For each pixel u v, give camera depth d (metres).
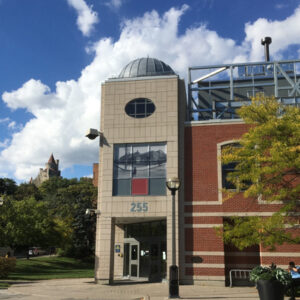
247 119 16.08
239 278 19.98
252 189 14.84
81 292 16.27
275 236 14.55
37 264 40.47
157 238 22.66
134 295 15.24
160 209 20.38
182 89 22.97
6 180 79.56
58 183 92.44
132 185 20.98
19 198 79.94
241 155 15.54
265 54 30.98
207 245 19.78
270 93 26.80
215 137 21.30
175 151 20.94
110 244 20.38
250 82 27.20
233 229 15.02
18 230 38.03
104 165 21.41
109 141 21.70
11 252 46.22
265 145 14.95
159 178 20.83
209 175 20.78
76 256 52.25
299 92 24.84
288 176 19.50
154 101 21.81
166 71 25.62
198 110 24.16
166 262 21.58
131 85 22.28
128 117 21.86
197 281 19.41
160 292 16.27
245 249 20.48
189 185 20.80
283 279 11.36
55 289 17.44
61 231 44.16
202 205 20.38
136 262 24.45
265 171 14.25
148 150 21.33
